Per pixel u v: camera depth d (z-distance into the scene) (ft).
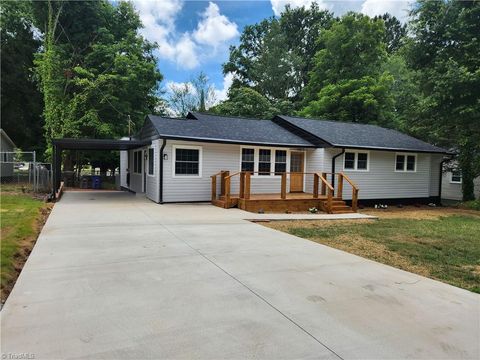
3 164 66.90
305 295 12.69
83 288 12.67
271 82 115.24
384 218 37.40
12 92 79.36
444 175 70.28
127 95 72.38
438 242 24.32
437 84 47.32
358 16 89.25
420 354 8.79
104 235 21.88
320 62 92.84
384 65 91.76
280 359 8.32
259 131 47.75
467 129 50.21
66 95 67.82
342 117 80.94
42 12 71.36
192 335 9.38
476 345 9.34
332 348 8.94
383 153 51.37
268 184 46.37
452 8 48.26
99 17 74.49
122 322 10.03
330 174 45.42
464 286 15.01
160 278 14.03
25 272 14.30
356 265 16.99
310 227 29.09
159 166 39.19
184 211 34.04
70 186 69.56
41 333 9.24
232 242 21.16
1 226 22.49
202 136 39.81
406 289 13.76
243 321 10.35
